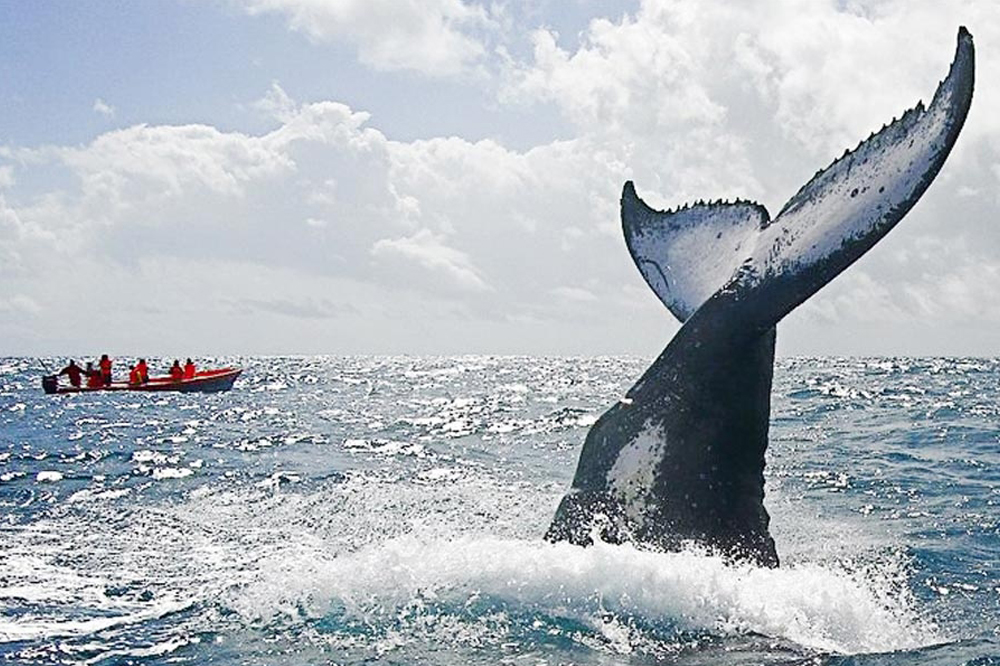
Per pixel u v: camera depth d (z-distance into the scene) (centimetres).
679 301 818
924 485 1605
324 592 819
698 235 841
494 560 822
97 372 4675
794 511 1355
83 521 1260
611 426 816
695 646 684
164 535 1144
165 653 732
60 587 903
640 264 847
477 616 746
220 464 2050
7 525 1227
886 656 695
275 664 700
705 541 775
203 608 826
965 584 930
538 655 682
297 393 5884
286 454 2289
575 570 774
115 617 814
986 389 5134
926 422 2922
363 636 731
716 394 778
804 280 751
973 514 1329
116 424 3288
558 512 827
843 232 739
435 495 1462
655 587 745
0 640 765
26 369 11875
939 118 701
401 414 3922
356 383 7788
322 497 1470
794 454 2092
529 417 3659
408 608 768
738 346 775
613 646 688
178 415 3747
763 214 825
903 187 714
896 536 1166
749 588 748
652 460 791
